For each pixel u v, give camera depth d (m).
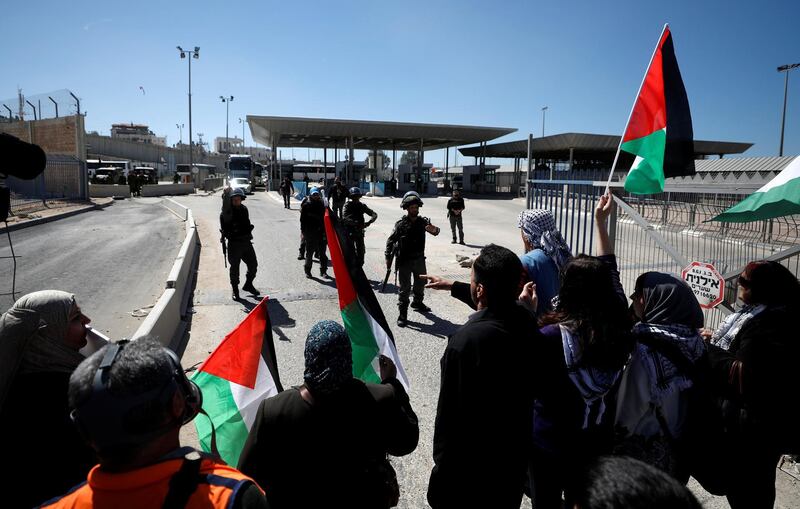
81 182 29.27
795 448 2.35
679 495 0.99
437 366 5.55
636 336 2.34
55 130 30.66
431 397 4.80
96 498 1.19
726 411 2.35
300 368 5.49
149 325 5.23
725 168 27.45
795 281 2.49
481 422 2.10
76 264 11.65
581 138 38.00
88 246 14.27
